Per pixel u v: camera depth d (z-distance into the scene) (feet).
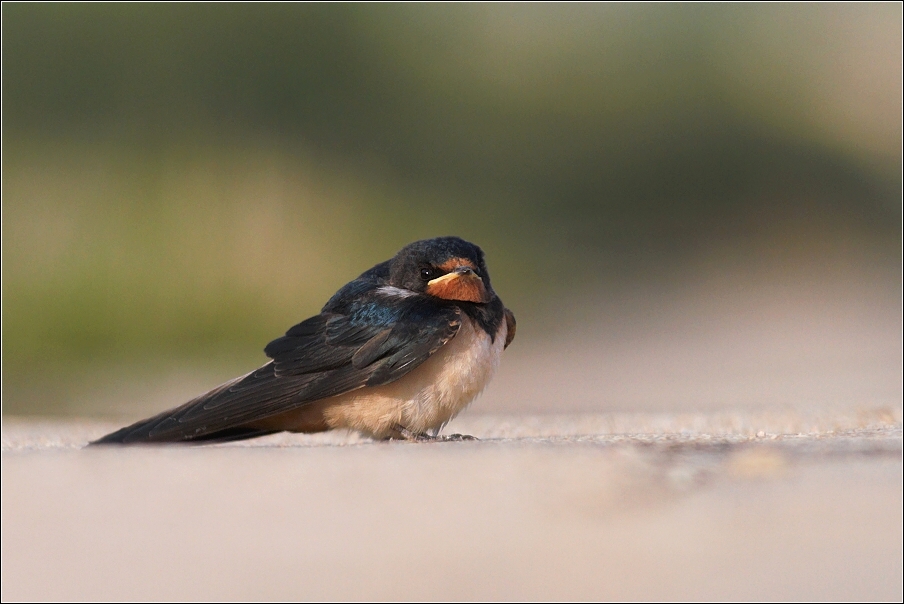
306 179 67.82
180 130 65.77
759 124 88.28
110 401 45.11
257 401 20.90
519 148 81.10
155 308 54.24
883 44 94.63
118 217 57.00
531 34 87.04
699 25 91.15
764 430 22.54
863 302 65.72
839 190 84.79
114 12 68.03
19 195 56.95
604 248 77.41
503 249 73.82
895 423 23.68
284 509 13.28
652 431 23.63
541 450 15.92
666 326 60.54
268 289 56.70
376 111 76.48
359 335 21.07
